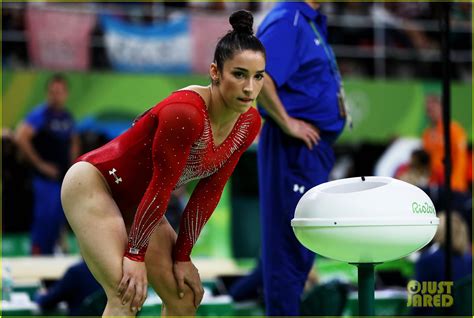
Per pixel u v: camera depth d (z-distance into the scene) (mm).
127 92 25875
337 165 29859
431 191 27922
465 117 29125
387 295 17812
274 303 13469
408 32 31344
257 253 27609
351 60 30719
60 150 25672
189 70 27031
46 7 26391
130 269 9992
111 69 26688
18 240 26266
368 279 9367
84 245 10180
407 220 8797
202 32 27125
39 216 26016
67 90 25609
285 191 13398
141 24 26969
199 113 9664
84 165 10383
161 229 11062
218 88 9734
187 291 11023
